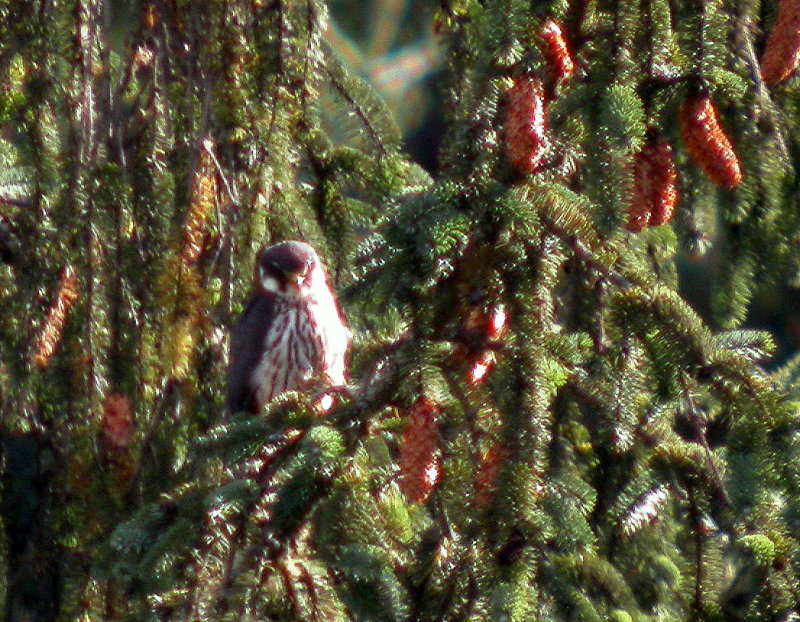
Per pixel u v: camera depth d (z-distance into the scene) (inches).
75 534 364.2
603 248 290.5
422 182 412.2
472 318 293.4
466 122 298.8
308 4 364.2
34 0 366.0
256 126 362.9
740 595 294.2
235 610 275.7
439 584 280.1
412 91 676.7
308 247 386.3
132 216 362.0
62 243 356.8
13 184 385.7
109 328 356.8
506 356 283.9
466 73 388.2
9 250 369.4
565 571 318.0
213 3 358.9
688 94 311.3
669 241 398.6
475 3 383.9
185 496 294.2
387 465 315.6
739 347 312.0
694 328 284.5
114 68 406.0
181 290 355.3
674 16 330.6
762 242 394.0
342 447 285.0
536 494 268.1
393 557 292.7
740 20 355.6
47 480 366.9
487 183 292.7
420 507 334.3
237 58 360.2
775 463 277.0
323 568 283.3
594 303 302.0
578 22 317.1
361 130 403.9
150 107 374.0
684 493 302.5
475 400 284.8
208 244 375.6
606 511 341.4
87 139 362.3
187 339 356.5
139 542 287.7
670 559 354.3
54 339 354.0
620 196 291.6
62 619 360.2
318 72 383.9
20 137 371.2
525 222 287.9
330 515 288.5
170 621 277.6
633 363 288.2
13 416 357.4
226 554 283.7
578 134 312.5
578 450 337.1
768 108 364.5
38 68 367.2
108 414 357.7
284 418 295.6
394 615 280.2
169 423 366.0
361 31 673.6
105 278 357.4
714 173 310.7
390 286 292.4
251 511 284.8
